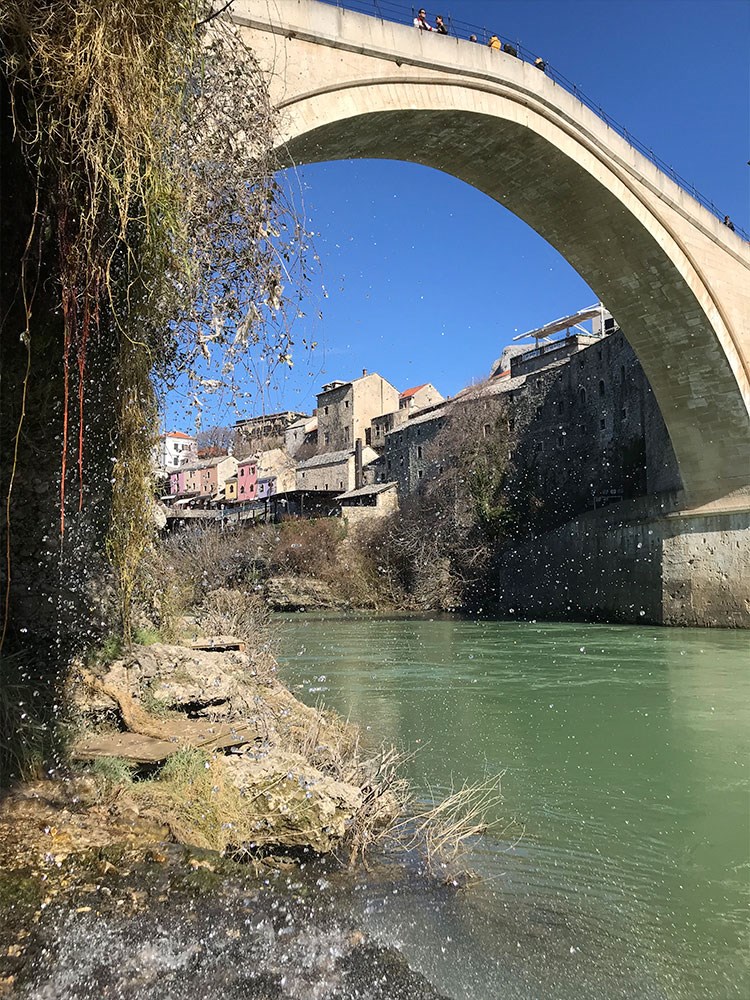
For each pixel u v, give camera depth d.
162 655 5.75
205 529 29.02
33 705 4.73
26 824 3.87
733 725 9.06
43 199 4.48
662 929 3.75
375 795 5.18
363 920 3.59
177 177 4.27
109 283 4.24
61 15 3.66
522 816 5.55
